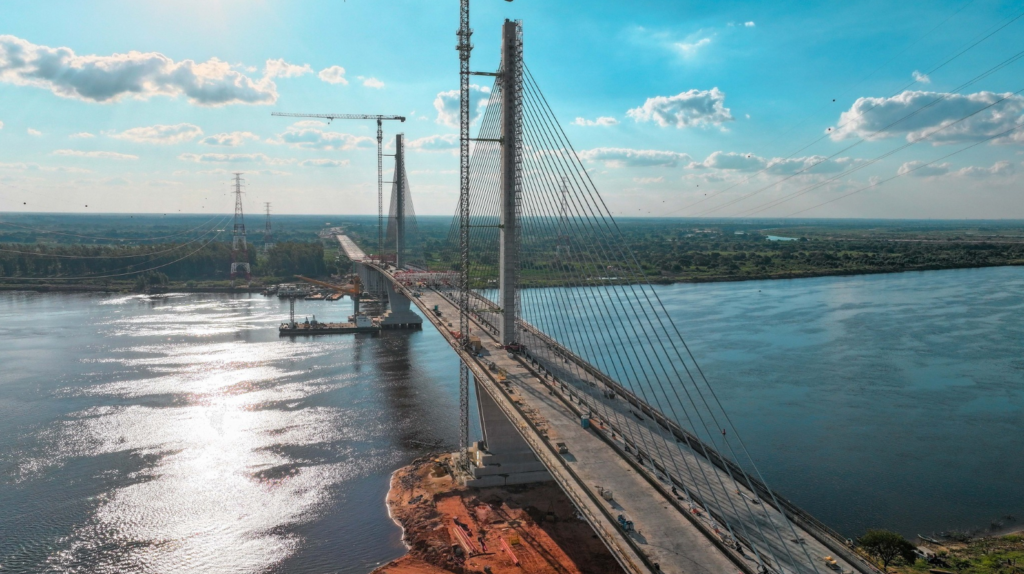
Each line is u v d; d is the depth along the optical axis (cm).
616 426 5541
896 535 5466
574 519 6488
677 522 4000
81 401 9725
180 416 9169
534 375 7000
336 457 7969
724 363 11200
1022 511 6356
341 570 5738
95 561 5794
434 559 5803
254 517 6562
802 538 3869
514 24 8050
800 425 8319
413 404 9900
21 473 7325
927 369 10800
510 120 8081
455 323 9694
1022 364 11069
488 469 7188
